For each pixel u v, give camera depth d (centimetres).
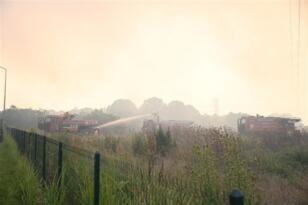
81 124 3531
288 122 2600
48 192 659
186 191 605
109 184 566
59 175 738
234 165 647
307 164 1166
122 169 691
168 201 520
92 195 559
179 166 852
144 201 525
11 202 765
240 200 168
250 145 1532
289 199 699
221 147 870
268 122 2575
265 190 754
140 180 608
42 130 3597
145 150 1370
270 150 1536
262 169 989
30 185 756
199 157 675
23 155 1458
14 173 1094
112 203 531
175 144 1524
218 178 630
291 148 1484
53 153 972
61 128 3453
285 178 937
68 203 681
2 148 2028
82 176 675
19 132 1970
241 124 2769
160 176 662
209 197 594
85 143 1644
